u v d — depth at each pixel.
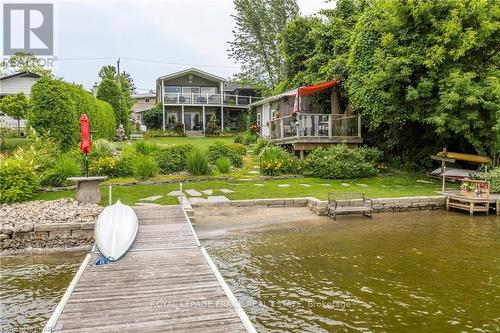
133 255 6.71
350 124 19.36
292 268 7.34
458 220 11.62
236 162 18.61
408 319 5.27
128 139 30.20
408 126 18.47
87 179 11.12
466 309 5.57
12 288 6.54
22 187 11.79
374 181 16.30
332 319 5.28
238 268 7.35
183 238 7.86
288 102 26.08
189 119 42.97
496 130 14.37
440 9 15.54
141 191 13.46
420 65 15.70
